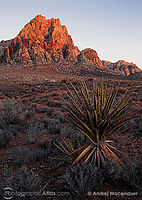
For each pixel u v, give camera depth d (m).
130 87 21.77
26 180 2.46
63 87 21.94
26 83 29.34
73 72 127.94
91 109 2.89
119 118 2.65
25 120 8.26
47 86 26.16
